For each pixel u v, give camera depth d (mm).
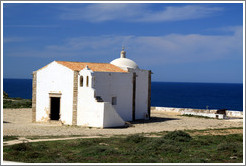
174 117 59406
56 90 46062
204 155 26141
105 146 27766
